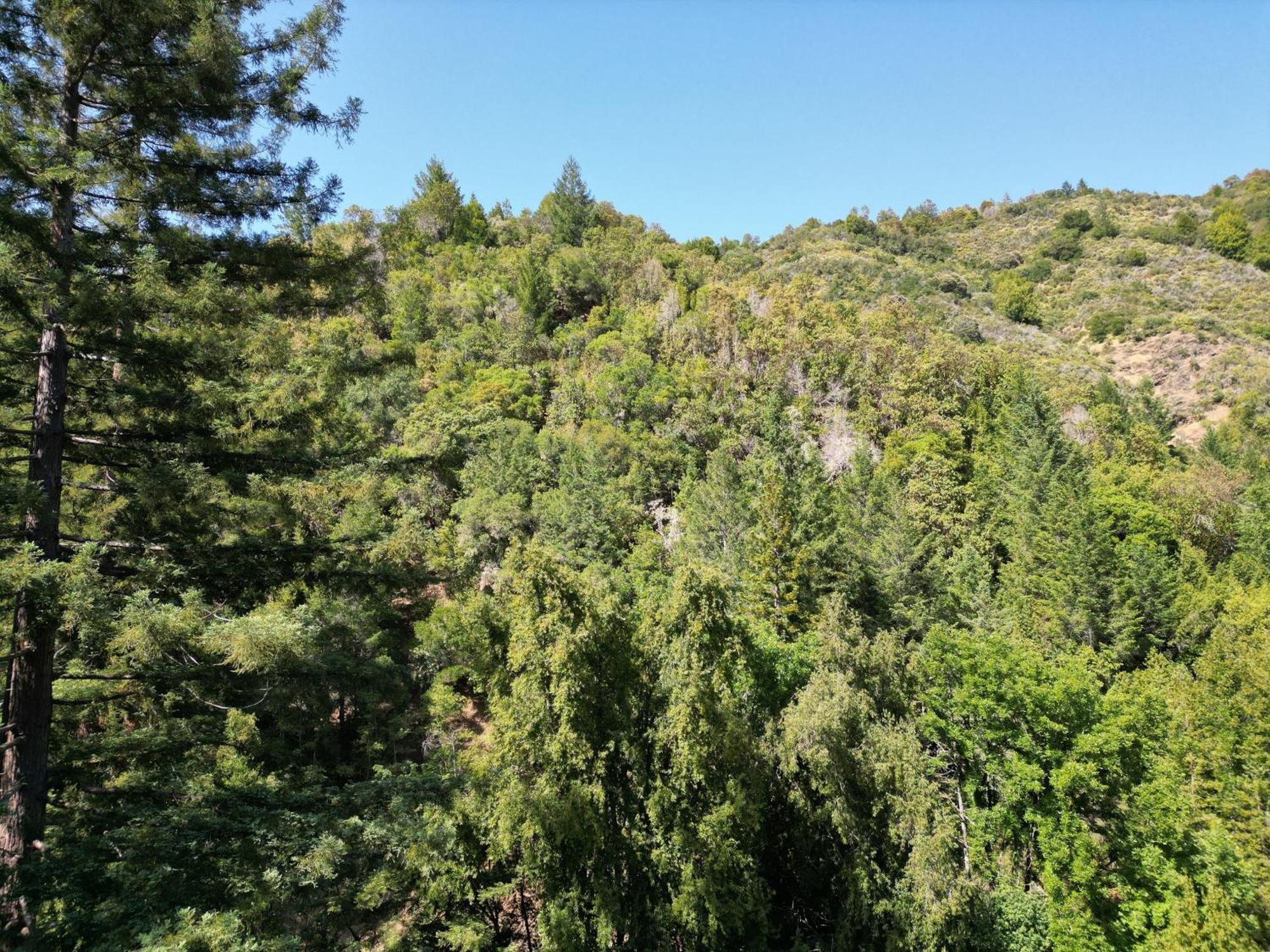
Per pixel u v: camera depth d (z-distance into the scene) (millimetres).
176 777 10906
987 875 21250
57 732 10594
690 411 50219
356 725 30000
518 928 22000
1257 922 17297
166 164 9977
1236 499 47312
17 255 7805
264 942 7512
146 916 7602
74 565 7645
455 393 58375
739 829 18141
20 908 7539
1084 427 54625
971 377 54469
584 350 65438
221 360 10281
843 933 18594
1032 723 21219
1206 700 26406
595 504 39844
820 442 47875
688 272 87188
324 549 11070
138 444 9859
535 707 17891
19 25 8586
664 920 17781
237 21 10086
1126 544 39938
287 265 10617
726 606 19141
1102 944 18766
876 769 18875
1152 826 19484
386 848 10305
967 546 38688
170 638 7816
